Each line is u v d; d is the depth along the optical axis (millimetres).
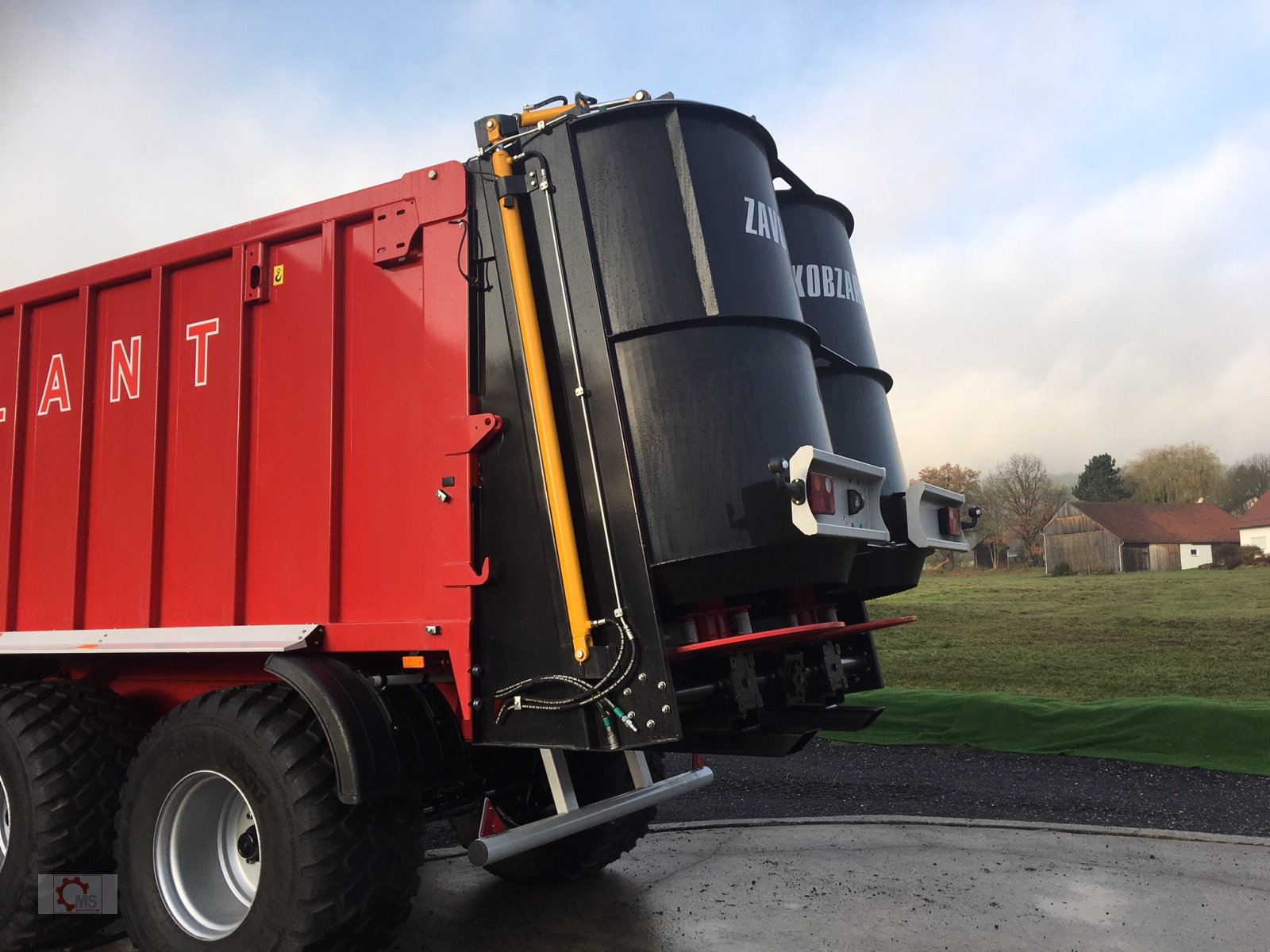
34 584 3693
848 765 6387
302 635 2867
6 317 3996
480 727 2678
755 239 2916
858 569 3684
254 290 3246
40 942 3248
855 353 3994
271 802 2658
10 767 3246
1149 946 3111
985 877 3930
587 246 2713
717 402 2658
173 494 3365
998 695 6914
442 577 2742
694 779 3496
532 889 3898
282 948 2561
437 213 2889
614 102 2883
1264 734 5801
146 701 3598
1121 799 5242
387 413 2926
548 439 2631
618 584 2547
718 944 3195
